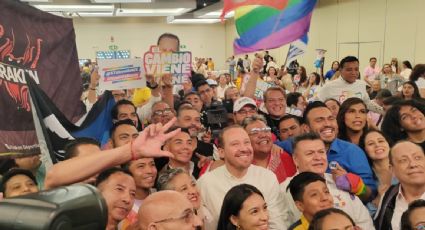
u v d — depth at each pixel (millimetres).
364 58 12812
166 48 4590
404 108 3236
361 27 12898
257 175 2730
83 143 1971
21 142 2455
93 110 3660
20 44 2682
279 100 4207
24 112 2521
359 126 3363
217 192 2629
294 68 11516
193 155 3408
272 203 2635
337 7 14156
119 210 1889
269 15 4168
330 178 2756
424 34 10273
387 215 2479
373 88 9312
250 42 4250
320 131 3180
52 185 1218
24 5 2822
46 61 2943
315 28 15719
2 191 2143
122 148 1284
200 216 2365
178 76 4629
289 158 3176
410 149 2385
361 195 2723
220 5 15742
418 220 1960
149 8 14703
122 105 3770
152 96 4930
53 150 2123
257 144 3047
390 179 2906
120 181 1913
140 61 4176
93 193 755
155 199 1664
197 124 3781
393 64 10742
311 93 8562
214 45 25359
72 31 3330
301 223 2361
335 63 11484
